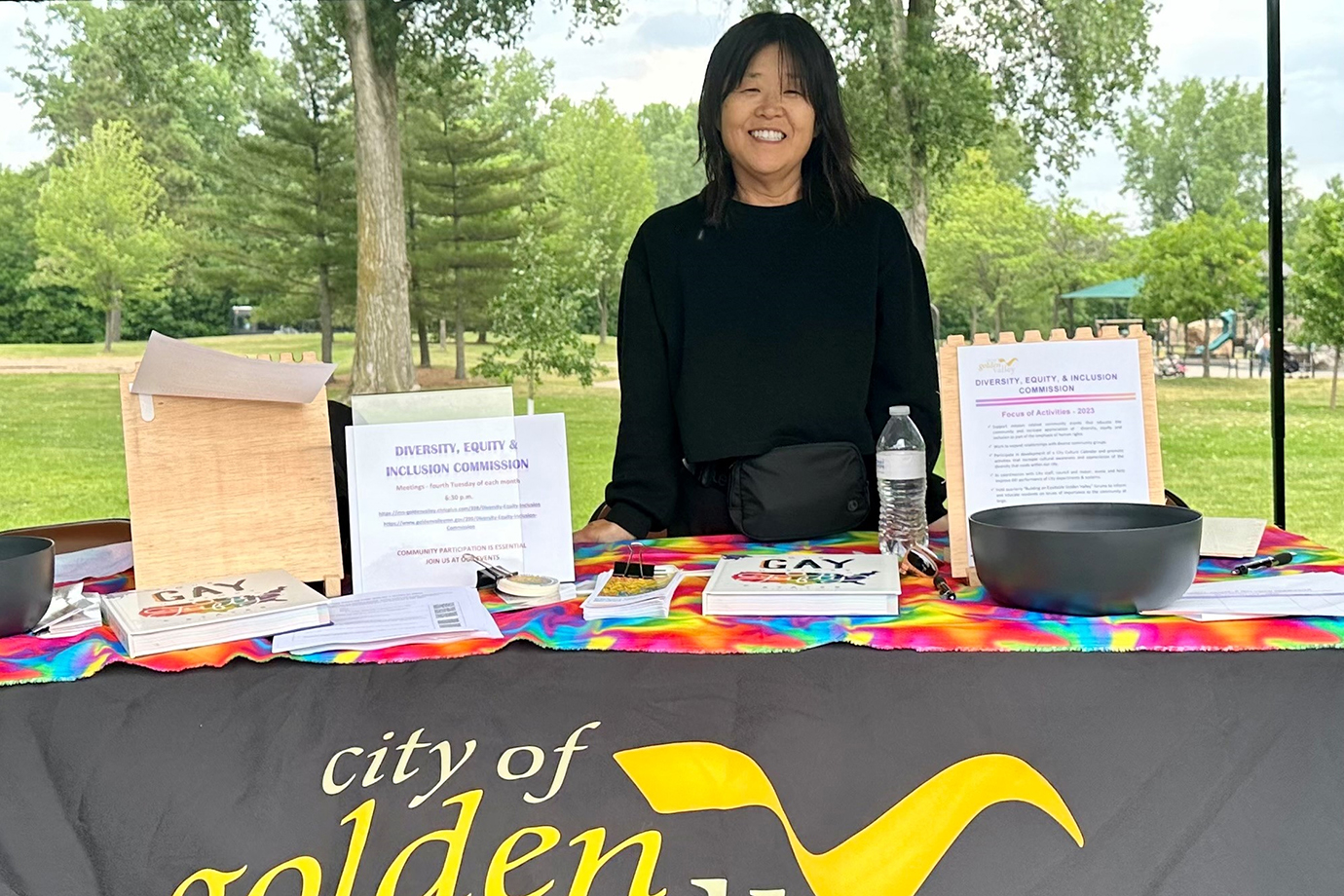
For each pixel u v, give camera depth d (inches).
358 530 57.3
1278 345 158.1
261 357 58.8
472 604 51.3
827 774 41.1
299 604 48.5
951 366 56.6
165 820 40.8
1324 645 44.0
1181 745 41.3
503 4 238.5
